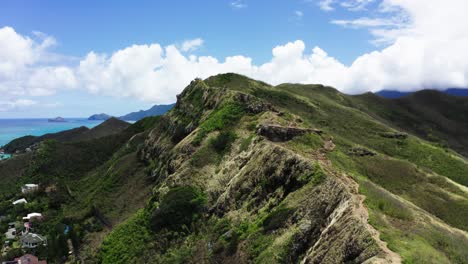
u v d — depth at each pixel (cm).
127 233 6562
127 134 15250
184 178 6650
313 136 6444
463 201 5878
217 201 5738
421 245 2917
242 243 4478
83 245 7744
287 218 4181
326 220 3756
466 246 3325
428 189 6325
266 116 7394
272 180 5084
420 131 18450
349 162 6166
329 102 15362
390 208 3681
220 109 8381
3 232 9556
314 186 4297
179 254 5203
